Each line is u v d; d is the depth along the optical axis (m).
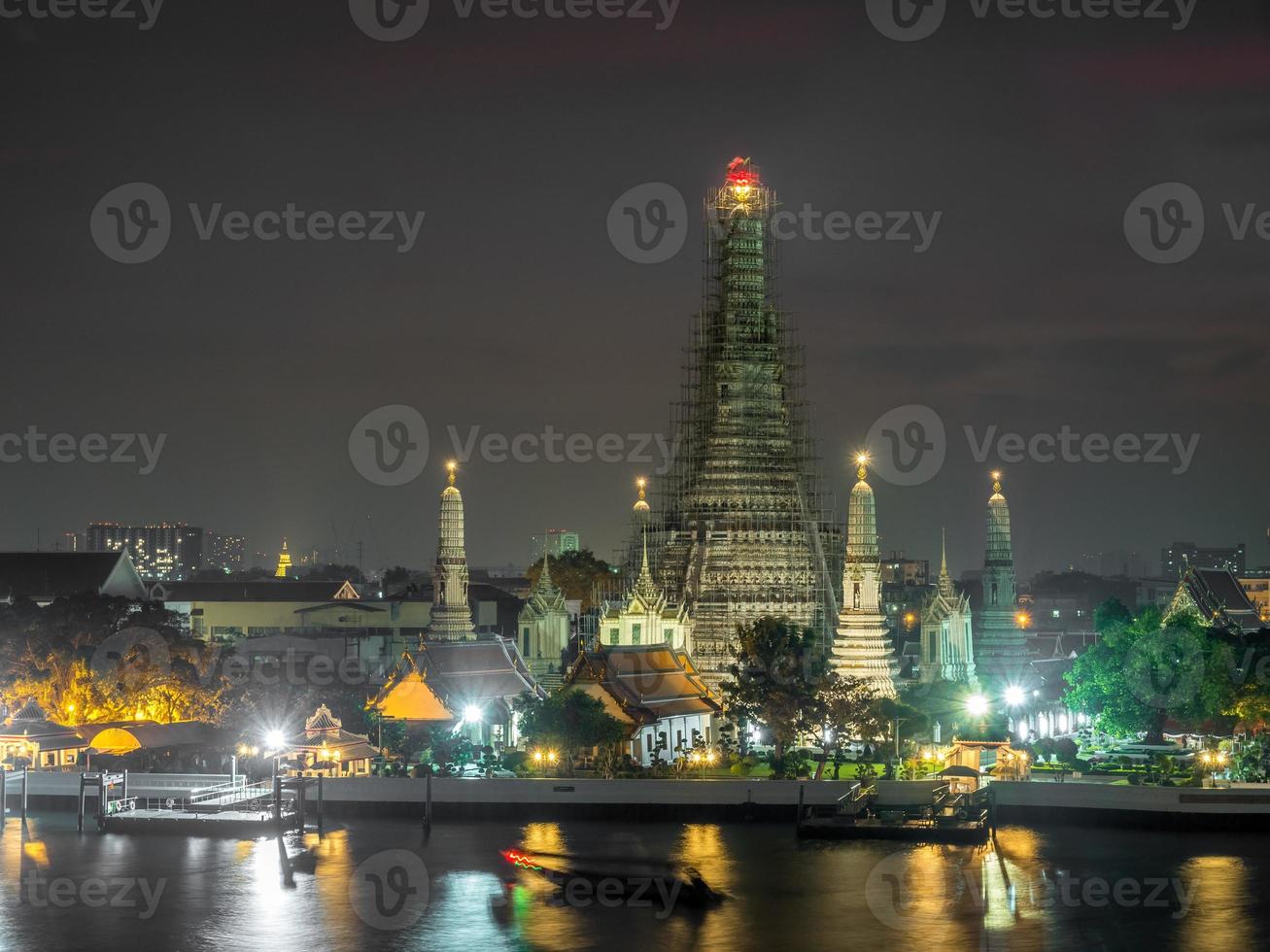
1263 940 133.12
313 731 190.38
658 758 197.25
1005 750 188.75
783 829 173.00
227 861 160.12
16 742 191.25
